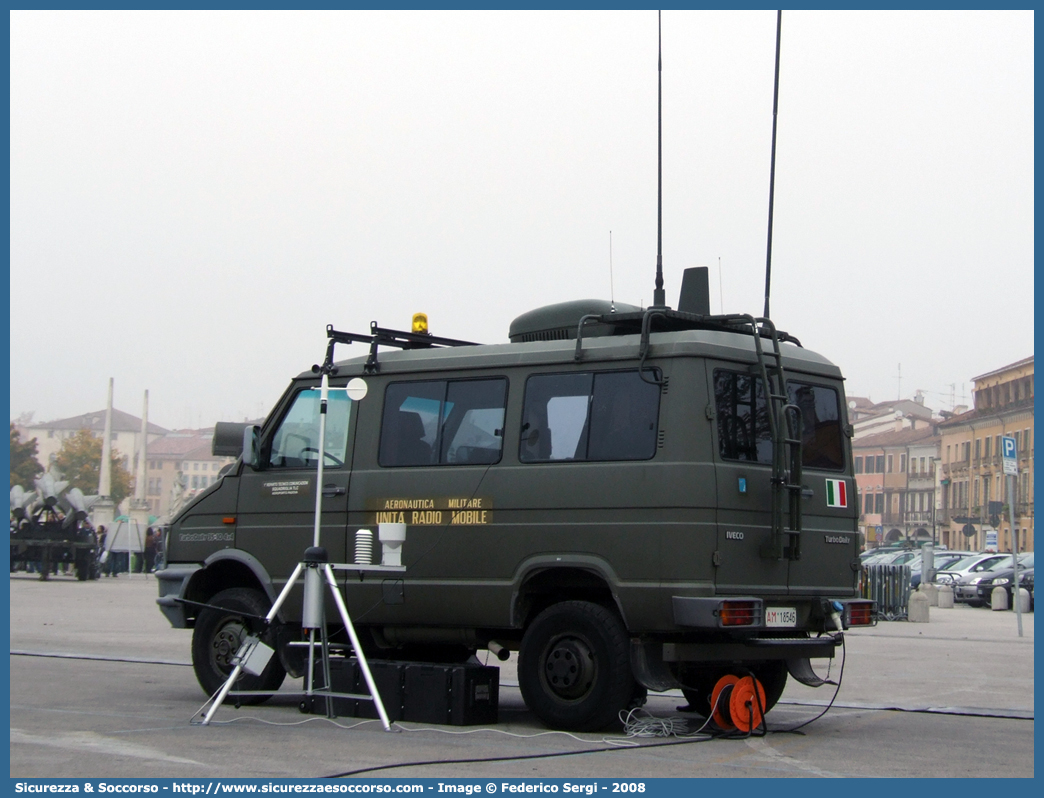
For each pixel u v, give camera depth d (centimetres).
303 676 1093
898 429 13288
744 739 962
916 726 1080
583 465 974
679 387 945
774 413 972
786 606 984
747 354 981
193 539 1186
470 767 795
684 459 931
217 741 884
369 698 986
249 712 1067
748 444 970
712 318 996
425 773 771
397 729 962
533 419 1011
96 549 4259
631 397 966
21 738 886
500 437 1025
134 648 1728
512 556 997
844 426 1070
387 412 1094
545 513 984
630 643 947
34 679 1314
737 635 955
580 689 955
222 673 1138
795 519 975
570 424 991
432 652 1129
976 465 11144
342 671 1043
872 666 1688
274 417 1162
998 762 885
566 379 1002
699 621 904
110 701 1138
